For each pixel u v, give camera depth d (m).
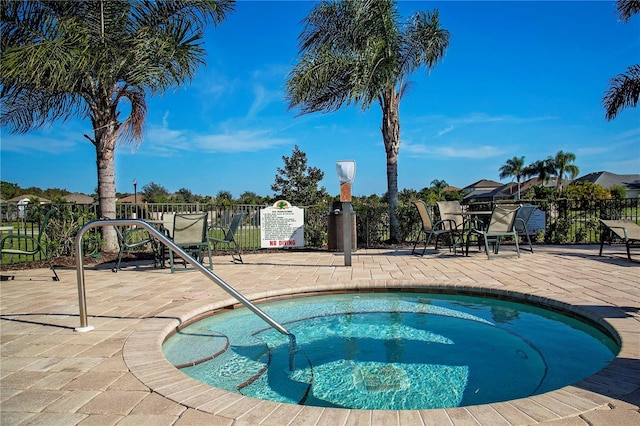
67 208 8.89
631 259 6.87
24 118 8.92
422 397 2.52
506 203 10.43
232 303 4.59
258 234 10.67
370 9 9.54
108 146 8.76
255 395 2.57
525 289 4.70
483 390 2.61
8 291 5.20
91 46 7.49
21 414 2.01
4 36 7.91
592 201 10.52
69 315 3.95
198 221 6.70
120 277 6.21
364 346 3.48
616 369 2.35
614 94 11.95
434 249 9.23
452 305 4.81
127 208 9.66
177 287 5.30
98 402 2.13
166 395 2.20
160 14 8.55
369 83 9.23
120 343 3.10
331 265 7.13
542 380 2.74
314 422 1.86
